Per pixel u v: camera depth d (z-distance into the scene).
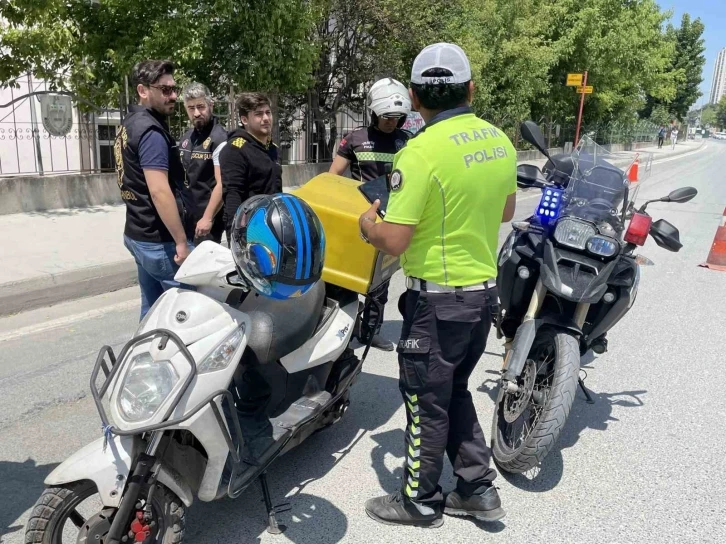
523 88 22.62
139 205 3.83
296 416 3.14
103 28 10.89
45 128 9.76
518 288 3.73
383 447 3.82
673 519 3.20
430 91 2.69
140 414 2.34
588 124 34.31
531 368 3.54
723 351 5.55
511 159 2.84
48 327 5.66
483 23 21.05
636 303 6.95
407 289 2.87
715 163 33.62
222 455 2.54
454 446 3.08
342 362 3.62
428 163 2.60
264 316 2.99
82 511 3.06
